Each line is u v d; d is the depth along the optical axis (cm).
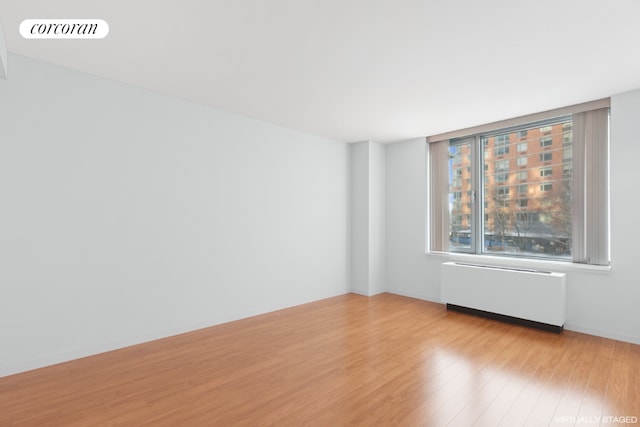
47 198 300
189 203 396
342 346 349
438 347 346
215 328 406
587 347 344
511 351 335
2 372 278
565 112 405
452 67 298
